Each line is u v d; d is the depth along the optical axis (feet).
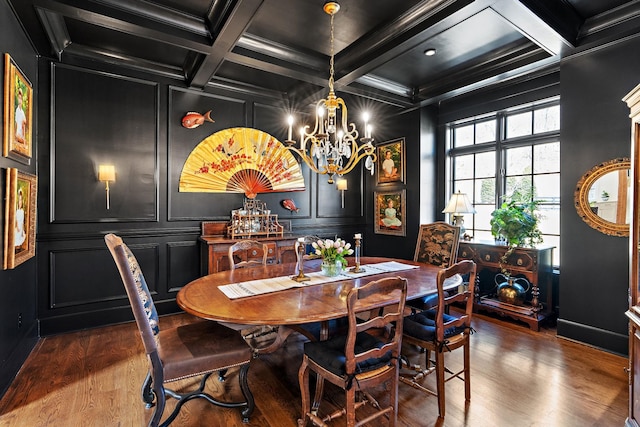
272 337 10.24
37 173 10.08
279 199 15.07
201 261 12.69
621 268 9.01
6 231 7.30
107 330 10.84
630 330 5.84
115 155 11.37
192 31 9.00
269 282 7.62
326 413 6.58
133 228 11.74
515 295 11.60
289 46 10.43
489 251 12.16
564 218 10.12
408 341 6.97
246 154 13.97
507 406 6.75
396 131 16.01
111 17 7.94
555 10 8.24
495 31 9.62
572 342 9.80
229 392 7.32
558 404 6.80
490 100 13.26
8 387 7.39
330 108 9.05
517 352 9.17
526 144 12.53
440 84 13.21
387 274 8.50
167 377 5.60
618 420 6.29
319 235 16.31
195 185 12.89
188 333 6.71
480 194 14.16
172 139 12.44
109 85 11.27
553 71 11.23
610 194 9.20
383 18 8.91
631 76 8.79
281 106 14.92
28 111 8.84
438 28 8.55
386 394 7.25
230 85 13.37
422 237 11.30
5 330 7.38
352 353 5.19
